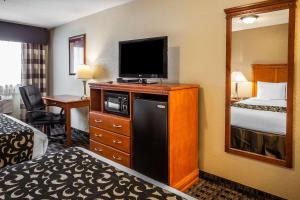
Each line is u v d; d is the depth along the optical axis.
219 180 2.55
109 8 3.69
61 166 1.43
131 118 2.62
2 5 3.55
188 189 2.45
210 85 2.54
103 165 1.46
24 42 4.91
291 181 2.08
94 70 4.09
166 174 2.27
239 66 2.31
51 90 5.43
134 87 2.52
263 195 2.25
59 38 4.98
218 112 2.51
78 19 4.38
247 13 2.21
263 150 2.23
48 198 1.08
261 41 2.16
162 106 2.25
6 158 2.16
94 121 3.10
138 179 1.29
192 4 2.63
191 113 2.50
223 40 2.41
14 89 5.14
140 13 3.21
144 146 2.46
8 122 2.68
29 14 4.06
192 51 2.66
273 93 2.13
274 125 2.15
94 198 1.08
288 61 2.01
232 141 2.42
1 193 1.11
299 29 1.95
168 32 2.89
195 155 2.61
